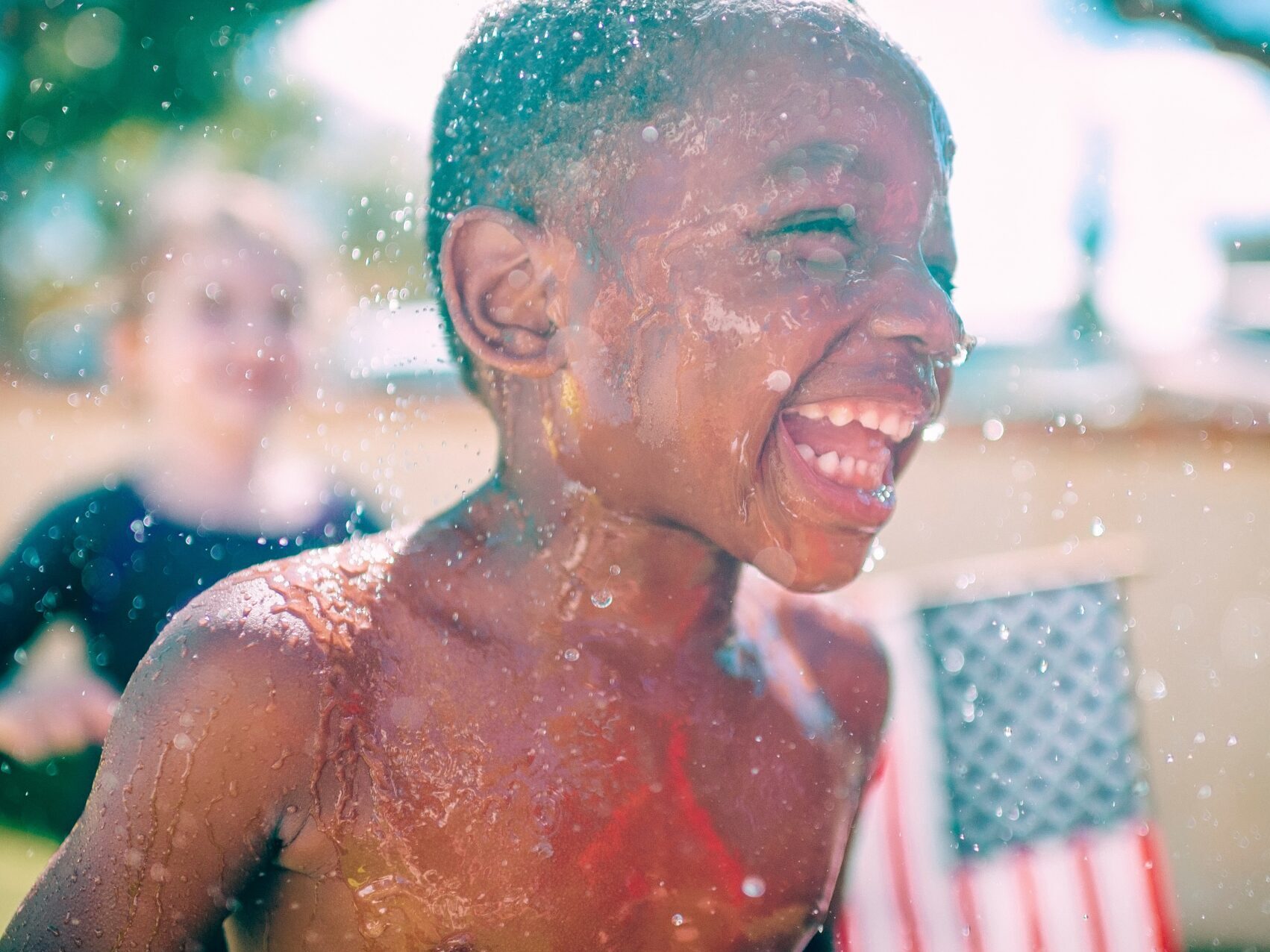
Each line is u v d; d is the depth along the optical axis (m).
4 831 2.75
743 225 1.13
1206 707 4.20
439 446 4.11
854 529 1.16
